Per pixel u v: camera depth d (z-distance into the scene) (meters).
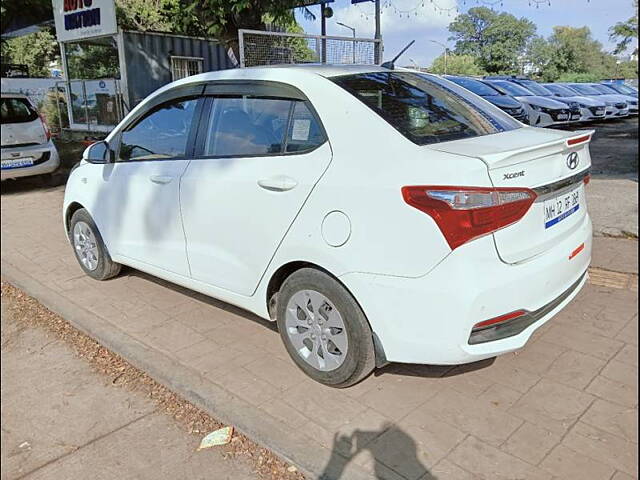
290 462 2.53
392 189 2.55
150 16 17.86
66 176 10.75
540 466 2.45
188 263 3.74
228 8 7.86
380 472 2.43
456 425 2.74
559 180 2.76
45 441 2.79
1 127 9.04
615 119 19.66
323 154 2.86
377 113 2.79
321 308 2.97
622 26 40.00
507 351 2.61
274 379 3.18
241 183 3.21
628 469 2.42
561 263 2.79
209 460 2.60
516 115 13.38
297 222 2.92
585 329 3.66
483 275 2.46
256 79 3.32
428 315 2.52
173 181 3.71
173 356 3.48
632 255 4.98
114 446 2.73
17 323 4.20
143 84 14.35
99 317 4.11
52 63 35.22
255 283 3.29
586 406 2.86
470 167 2.42
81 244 4.94
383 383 3.11
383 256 2.60
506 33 60.88
